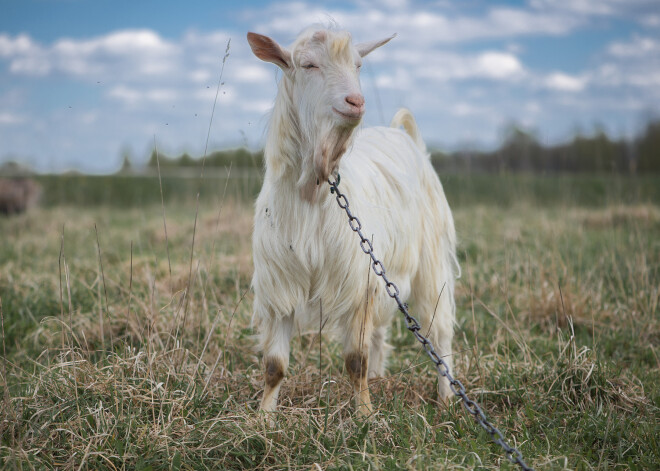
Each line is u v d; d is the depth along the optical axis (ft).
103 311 15.67
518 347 14.32
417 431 9.76
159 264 19.86
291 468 9.17
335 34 9.25
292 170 9.96
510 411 11.28
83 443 9.48
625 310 16.25
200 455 9.30
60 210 36.99
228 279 18.49
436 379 12.50
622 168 47.88
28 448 9.44
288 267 10.25
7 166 49.62
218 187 36.60
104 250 23.67
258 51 9.69
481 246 22.94
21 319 16.25
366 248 10.48
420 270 12.80
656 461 9.43
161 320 14.93
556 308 16.06
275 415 10.24
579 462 9.34
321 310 10.35
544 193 41.65
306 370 12.47
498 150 48.49
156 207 40.47
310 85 9.34
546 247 22.13
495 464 9.45
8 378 12.60
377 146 12.42
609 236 23.52
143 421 10.18
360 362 10.81
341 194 9.82
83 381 11.15
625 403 11.36
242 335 14.37
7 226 31.96
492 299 17.85
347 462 9.04
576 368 12.03
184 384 11.23
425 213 12.85
